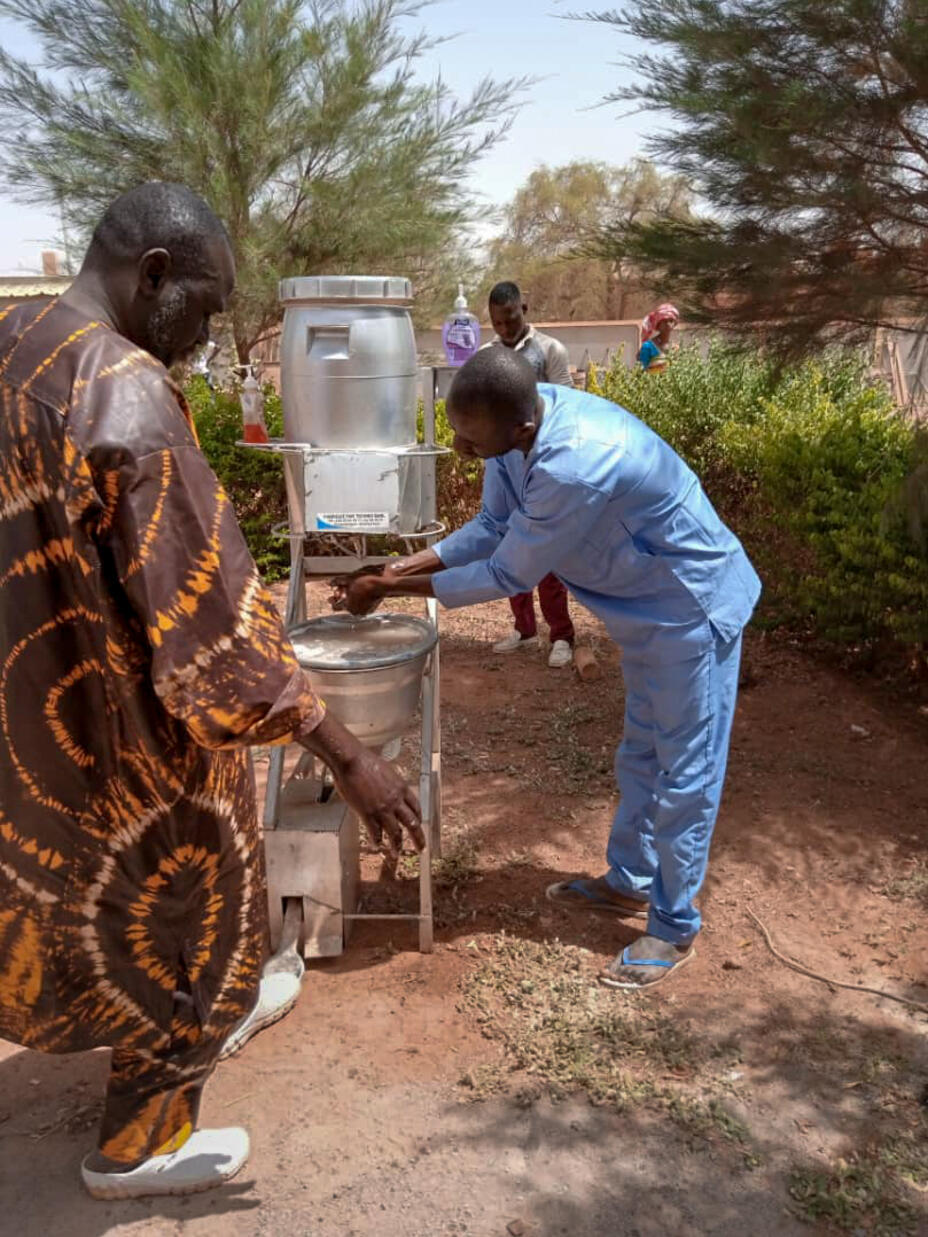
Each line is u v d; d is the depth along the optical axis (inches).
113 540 71.7
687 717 117.7
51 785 77.3
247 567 75.0
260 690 74.3
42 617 74.5
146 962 82.3
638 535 113.8
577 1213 92.0
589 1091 105.9
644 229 165.9
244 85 359.6
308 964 127.7
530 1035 114.2
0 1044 115.6
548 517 108.9
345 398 115.6
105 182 371.9
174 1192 93.5
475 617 273.9
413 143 389.1
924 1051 111.6
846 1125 101.6
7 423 72.8
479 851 153.6
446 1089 107.0
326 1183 95.4
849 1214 91.3
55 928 79.4
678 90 154.3
